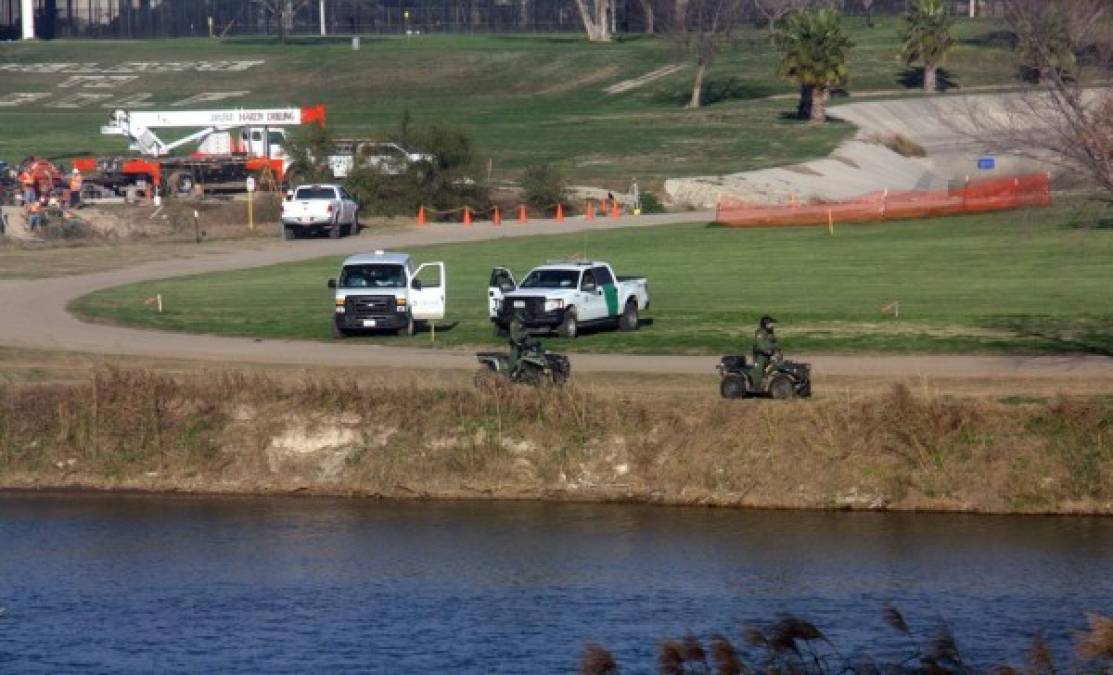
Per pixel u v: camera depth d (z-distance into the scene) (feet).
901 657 319.68
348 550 401.49
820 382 477.36
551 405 437.99
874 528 404.36
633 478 426.92
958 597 358.84
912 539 396.57
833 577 374.63
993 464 412.98
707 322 605.73
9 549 405.59
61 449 454.81
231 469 447.83
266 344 576.20
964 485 411.75
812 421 424.05
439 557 395.14
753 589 367.66
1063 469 409.90
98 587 376.89
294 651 335.88
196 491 444.14
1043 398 438.40
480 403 441.27
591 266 588.91
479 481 433.07
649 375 495.41
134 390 457.68
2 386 467.11
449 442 439.63
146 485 447.42
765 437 424.05
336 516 425.69
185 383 462.60
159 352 554.46
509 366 456.45
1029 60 565.94
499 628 346.74
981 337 560.61
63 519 428.15
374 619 354.13
